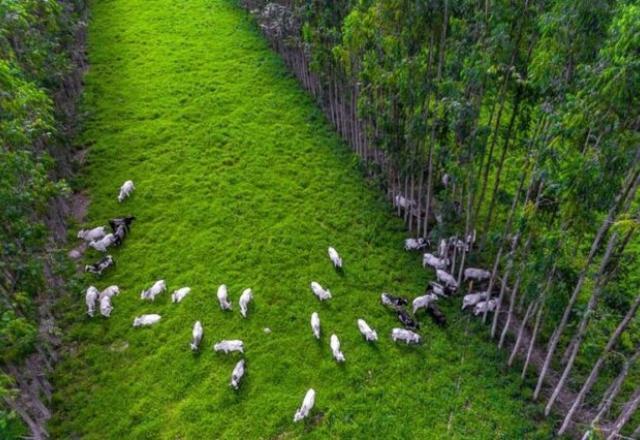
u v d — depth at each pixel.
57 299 25.94
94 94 41.97
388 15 25.39
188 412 21.16
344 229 30.86
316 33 34.84
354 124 36.75
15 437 19.44
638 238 25.73
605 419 20.41
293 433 20.48
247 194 33.00
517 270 22.39
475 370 22.77
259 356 23.42
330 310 25.73
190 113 40.12
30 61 28.31
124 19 54.09
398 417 20.95
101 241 28.73
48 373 22.69
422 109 26.70
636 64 13.66
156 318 25.05
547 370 22.73
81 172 34.59
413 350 23.75
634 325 18.77
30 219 24.56
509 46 20.41
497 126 23.05
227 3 57.53
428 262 28.31
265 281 27.25
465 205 29.64
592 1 16.77
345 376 22.55
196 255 28.70
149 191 32.91
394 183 31.97
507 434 20.25
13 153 20.31
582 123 16.11
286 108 41.41
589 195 16.34
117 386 22.30
